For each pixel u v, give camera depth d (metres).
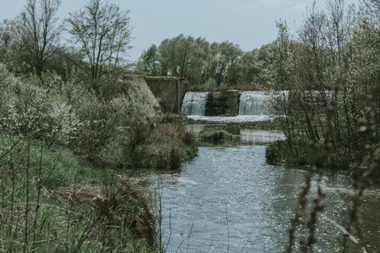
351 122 14.97
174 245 6.77
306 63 18.73
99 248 3.92
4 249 3.19
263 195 11.11
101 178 8.56
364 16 17.45
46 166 6.85
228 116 55.72
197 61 86.75
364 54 16.41
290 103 18.42
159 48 88.44
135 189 6.20
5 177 5.32
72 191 5.71
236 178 13.75
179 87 45.72
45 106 9.80
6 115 8.37
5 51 32.03
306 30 19.28
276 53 19.64
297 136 20.55
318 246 6.95
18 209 4.17
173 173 14.35
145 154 15.48
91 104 14.53
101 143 13.14
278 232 7.82
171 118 41.59
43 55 30.62
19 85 12.59
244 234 7.65
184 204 9.77
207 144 25.91
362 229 7.83
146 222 5.68
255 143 26.67
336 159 14.96
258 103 56.22
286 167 16.30
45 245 3.51
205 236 7.43
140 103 16.58
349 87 15.01
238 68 99.75
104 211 5.26
